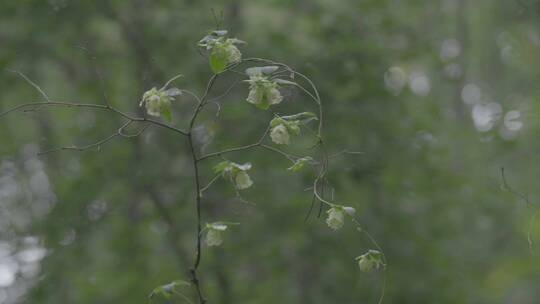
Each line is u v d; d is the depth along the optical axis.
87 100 10.95
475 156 12.95
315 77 10.21
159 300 9.25
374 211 10.98
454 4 17.38
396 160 11.00
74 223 11.00
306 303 10.96
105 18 10.78
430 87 16.83
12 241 10.98
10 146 11.39
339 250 10.69
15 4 10.56
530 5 14.43
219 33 4.61
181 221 10.94
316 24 10.96
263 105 4.52
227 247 10.66
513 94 17.12
